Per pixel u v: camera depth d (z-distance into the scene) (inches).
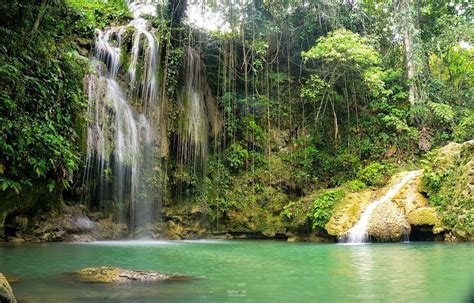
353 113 769.6
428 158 590.6
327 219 573.3
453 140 723.4
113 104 557.3
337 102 770.2
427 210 524.4
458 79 893.2
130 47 631.8
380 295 199.9
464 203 506.9
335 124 737.6
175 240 592.1
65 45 496.4
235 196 684.1
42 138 387.9
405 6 775.1
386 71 762.2
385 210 532.4
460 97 823.7
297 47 808.9
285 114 763.4
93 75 534.9
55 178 424.8
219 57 732.7
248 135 733.3
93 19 625.6
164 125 628.1
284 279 243.9
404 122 741.3
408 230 519.8
